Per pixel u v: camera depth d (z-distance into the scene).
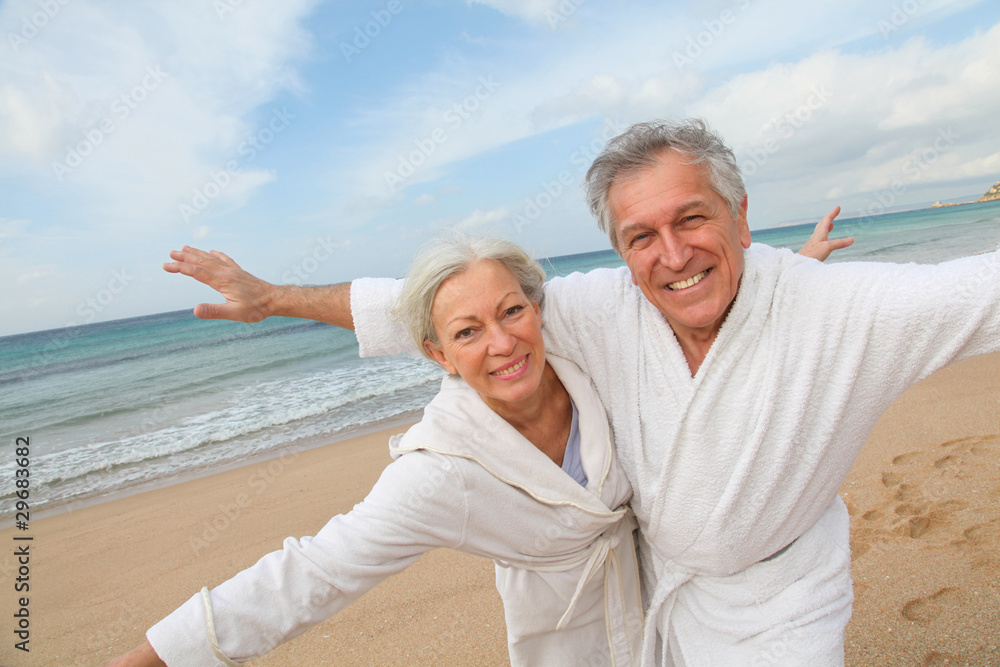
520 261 1.56
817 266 1.50
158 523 4.98
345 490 5.20
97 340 27.06
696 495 1.54
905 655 2.28
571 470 1.68
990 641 2.27
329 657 2.74
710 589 1.64
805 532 1.62
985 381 5.38
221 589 1.36
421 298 1.51
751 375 1.48
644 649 1.72
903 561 2.85
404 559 1.50
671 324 1.59
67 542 4.83
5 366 21.84
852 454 1.52
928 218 37.72
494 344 1.46
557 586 1.71
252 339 20.38
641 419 1.63
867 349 1.40
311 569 1.37
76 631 3.40
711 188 1.43
